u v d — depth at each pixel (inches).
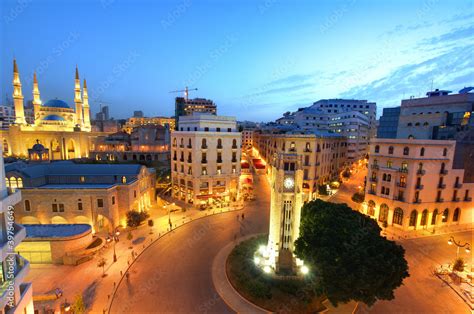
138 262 1423.5
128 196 1905.8
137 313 1041.5
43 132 4033.0
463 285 1250.6
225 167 2554.1
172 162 2650.1
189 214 2196.1
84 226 1584.6
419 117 2571.4
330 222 1202.0
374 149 2112.5
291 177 1229.7
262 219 2114.9
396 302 1138.0
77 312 971.3
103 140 4475.9
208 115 2513.5
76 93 4662.9
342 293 933.2
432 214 1930.4
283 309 1055.0
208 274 1317.7
